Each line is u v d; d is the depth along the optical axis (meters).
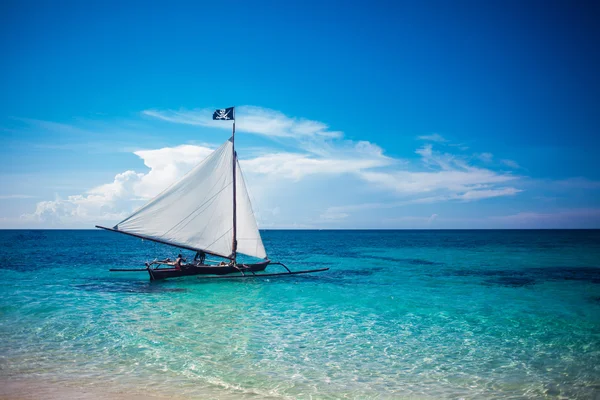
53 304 19.83
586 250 69.06
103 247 74.00
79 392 9.47
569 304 21.11
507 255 57.28
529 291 25.36
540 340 14.45
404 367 11.61
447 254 60.19
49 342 13.49
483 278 31.69
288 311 18.94
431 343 13.98
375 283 28.44
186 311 18.62
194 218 27.31
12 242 88.12
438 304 20.92
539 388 10.23
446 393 9.87
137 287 25.44
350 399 9.45
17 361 11.62
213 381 10.37
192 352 12.65
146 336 14.32
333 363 11.87
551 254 59.56
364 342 14.01
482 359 12.36
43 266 38.09
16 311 18.16
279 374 10.94
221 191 28.09
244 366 11.52
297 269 38.34
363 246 86.38
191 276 28.55
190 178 26.94
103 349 12.81
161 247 76.69
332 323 16.67
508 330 15.77
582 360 12.35
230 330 15.33
